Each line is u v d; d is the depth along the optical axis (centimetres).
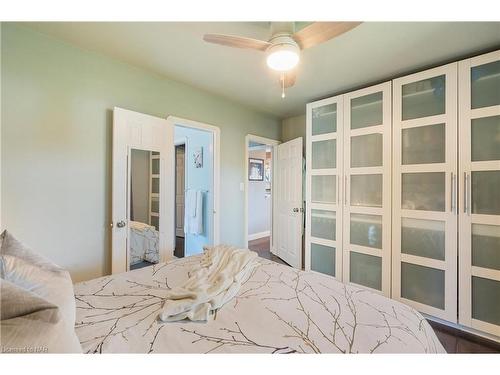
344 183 281
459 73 205
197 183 371
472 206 201
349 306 121
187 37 192
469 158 200
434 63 224
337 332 100
